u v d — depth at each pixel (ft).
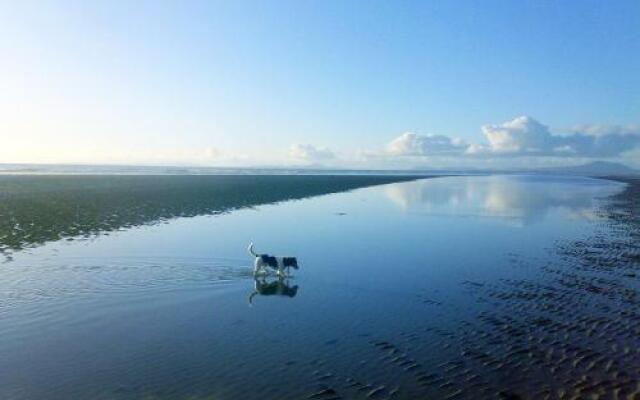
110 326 42.91
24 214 103.04
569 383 32.17
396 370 34.32
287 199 164.45
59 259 65.82
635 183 313.73
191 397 30.60
